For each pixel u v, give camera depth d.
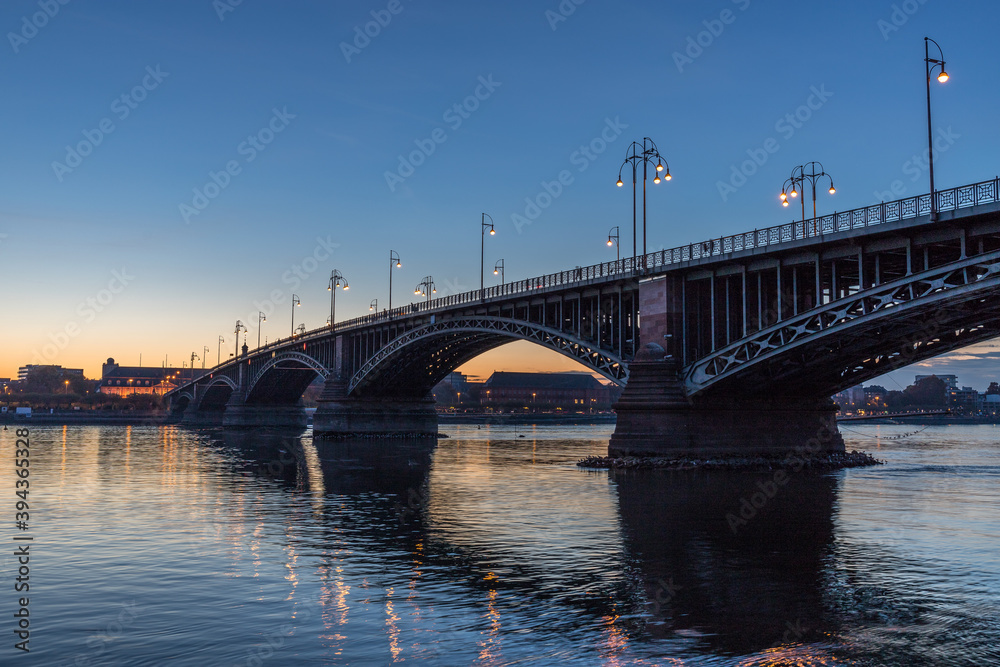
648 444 52.91
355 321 105.19
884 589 20.78
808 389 57.19
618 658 15.55
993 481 46.25
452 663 15.33
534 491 42.25
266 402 155.25
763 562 24.08
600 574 22.58
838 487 42.75
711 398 53.34
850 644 16.38
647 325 55.12
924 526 30.34
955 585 21.20
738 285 52.91
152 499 39.81
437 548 26.45
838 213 43.09
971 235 37.53
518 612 18.75
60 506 37.12
